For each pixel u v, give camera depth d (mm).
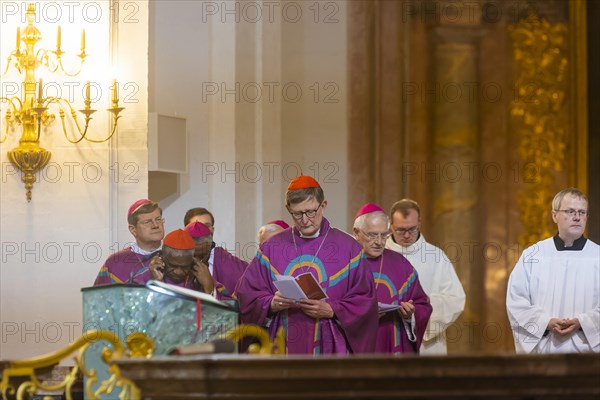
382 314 23219
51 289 27156
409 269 24031
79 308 27156
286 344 20766
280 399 13844
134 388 15344
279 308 20750
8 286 27141
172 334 17516
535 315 22984
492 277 35562
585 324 22547
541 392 14008
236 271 24297
